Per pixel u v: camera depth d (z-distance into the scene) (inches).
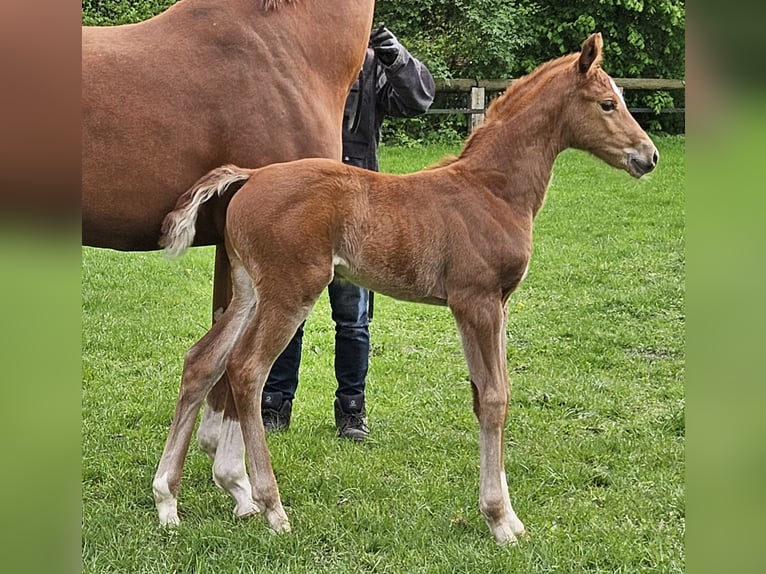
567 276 290.0
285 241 118.7
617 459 156.3
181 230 119.9
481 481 124.8
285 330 121.3
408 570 117.0
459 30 605.3
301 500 138.9
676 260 309.1
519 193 128.2
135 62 123.4
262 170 122.9
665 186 450.6
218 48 127.5
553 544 122.3
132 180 122.8
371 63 165.5
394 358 220.4
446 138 572.1
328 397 194.7
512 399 188.4
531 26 626.8
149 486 144.3
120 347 219.6
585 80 129.4
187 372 126.9
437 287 126.1
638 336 230.4
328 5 135.5
